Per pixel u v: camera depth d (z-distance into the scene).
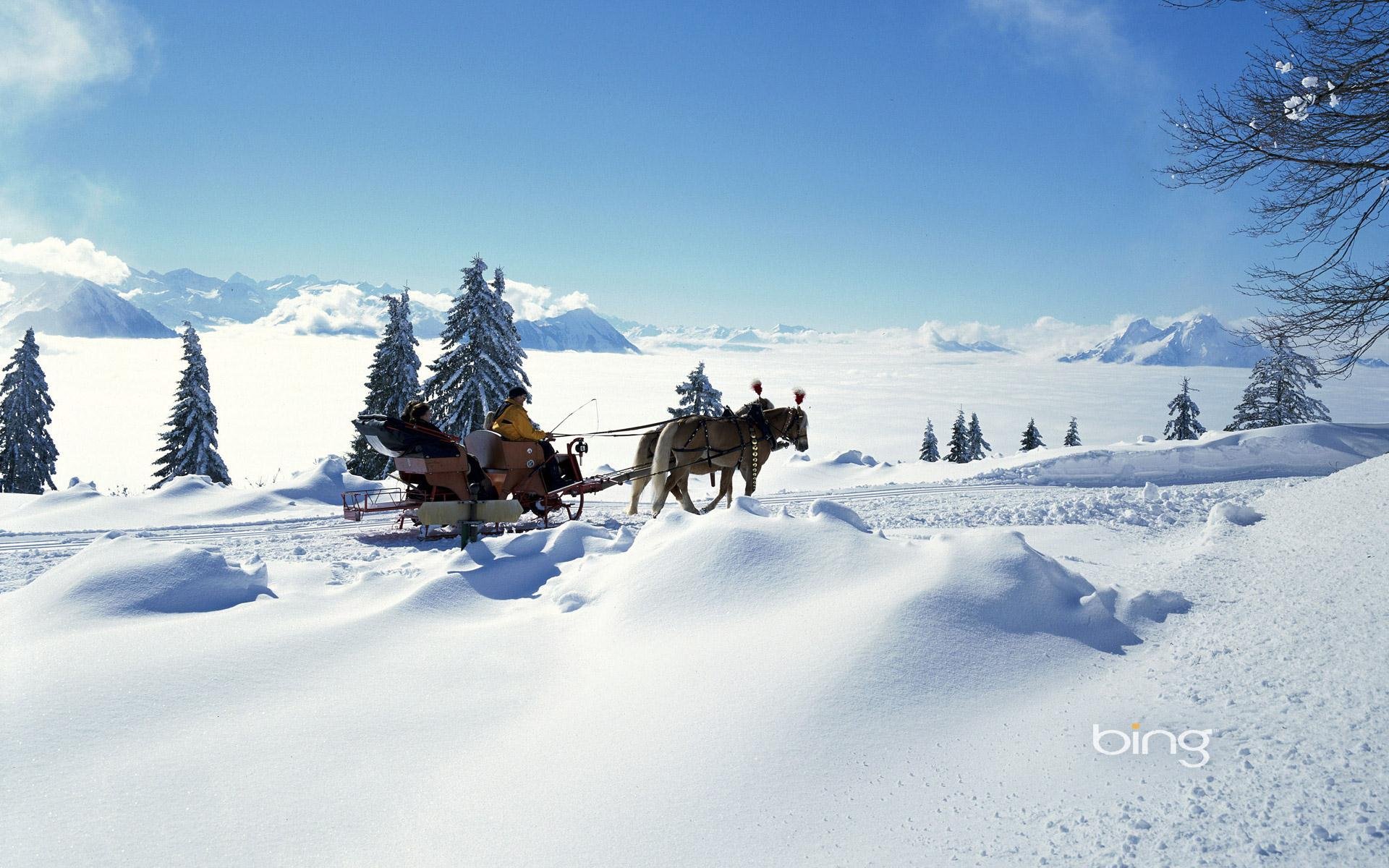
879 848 3.38
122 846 3.38
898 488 18.36
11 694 4.67
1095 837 3.27
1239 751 3.79
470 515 9.80
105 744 4.21
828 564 6.36
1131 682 4.86
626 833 3.55
